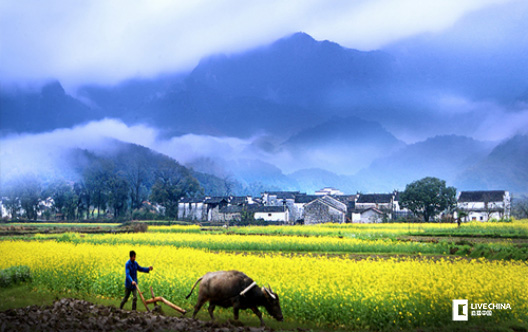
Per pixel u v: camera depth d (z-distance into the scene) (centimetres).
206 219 13962
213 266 1967
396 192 11694
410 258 2908
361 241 3619
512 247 3048
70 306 1437
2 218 12862
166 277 1655
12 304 1517
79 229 6159
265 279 1667
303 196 13162
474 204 10406
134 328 1213
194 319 1321
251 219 11156
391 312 1316
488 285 1511
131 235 4609
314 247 3450
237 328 1232
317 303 1373
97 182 15638
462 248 3200
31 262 2095
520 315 1352
